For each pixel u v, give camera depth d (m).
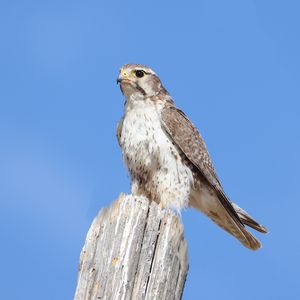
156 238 7.66
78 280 7.46
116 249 7.54
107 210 7.84
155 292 7.38
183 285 7.64
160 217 7.73
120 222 7.69
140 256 7.54
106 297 7.27
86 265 7.49
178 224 7.73
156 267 7.50
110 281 7.35
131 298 7.34
